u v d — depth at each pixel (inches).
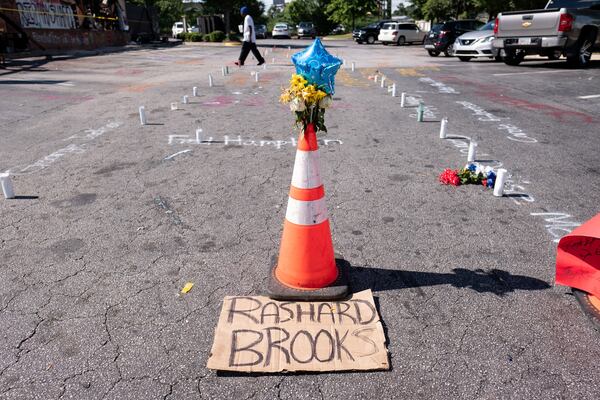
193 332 103.2
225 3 1408.7
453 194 179.5
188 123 295.9
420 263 130.6
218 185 189.2
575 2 550.6
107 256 134.3
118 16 1161.4
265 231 150.0
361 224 154.3
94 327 104.5
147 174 201.6
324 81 106.7
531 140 255.3
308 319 106.0
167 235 146.9
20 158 223.5
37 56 762.8
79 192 181.3
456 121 300.2
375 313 108.4
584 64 562.3
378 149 238.7
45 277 123.6
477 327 104.7
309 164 110.0
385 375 91.6
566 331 103.5
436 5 1373.0
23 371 92.0
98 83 468.4
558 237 145.7
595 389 88.1
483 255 134.7
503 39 562.6
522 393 87.4
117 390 87.8
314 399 86.0
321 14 2361.0
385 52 983.6
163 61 730.2
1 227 151.9
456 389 88.3
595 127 283.1
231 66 638.5
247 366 92.7
